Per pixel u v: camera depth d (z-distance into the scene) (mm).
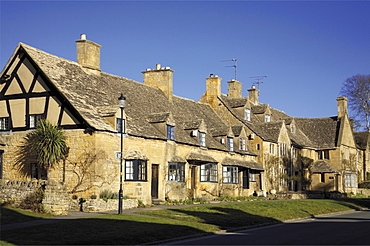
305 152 56906
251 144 48375
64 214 24266
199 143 38562
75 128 28719
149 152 32156
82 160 28078
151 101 38875
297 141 55781
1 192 25094
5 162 31141
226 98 53000
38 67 30312
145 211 26328
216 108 50719
